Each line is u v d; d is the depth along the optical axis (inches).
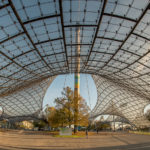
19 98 2539.4
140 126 2886.3
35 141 811.4
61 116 1412.4
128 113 2844.5
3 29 821.2
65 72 1943.9
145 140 972.6
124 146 672.4
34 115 3014.3
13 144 671.8
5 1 665.6
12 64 1251.2
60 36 1013.8
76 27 922.1
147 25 829.2
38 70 1584.6
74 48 1219.2
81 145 687.7
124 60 1333.7
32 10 748.0
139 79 1612.9
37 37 970.7
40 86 2576.3
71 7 770.2
